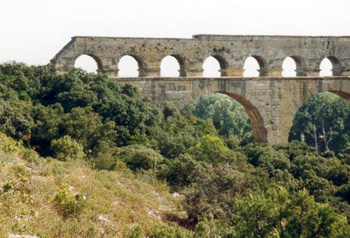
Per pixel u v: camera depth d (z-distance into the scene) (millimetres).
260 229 25500
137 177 45281
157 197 41469
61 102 58250
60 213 28188
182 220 36906
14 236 22016
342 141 105812
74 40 60906
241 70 68812
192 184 43844
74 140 49094
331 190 48781
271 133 70562
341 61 74938
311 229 24766
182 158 47625
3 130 49281
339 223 24953
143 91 63000
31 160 38062
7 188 26484
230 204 38969
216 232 27609
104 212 31766
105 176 41312
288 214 25094
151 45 64375
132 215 33062
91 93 58188
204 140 59188
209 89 66250
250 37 69188
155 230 27906
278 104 70562
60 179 34719
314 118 116812
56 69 61344
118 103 57688
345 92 74688
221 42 67750
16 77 59719
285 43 71250
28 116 52594
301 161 60156
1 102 51250
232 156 55812
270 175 54844
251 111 70750
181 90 64812
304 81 71812
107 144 52156
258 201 25984
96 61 63688
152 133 58344
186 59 66125
